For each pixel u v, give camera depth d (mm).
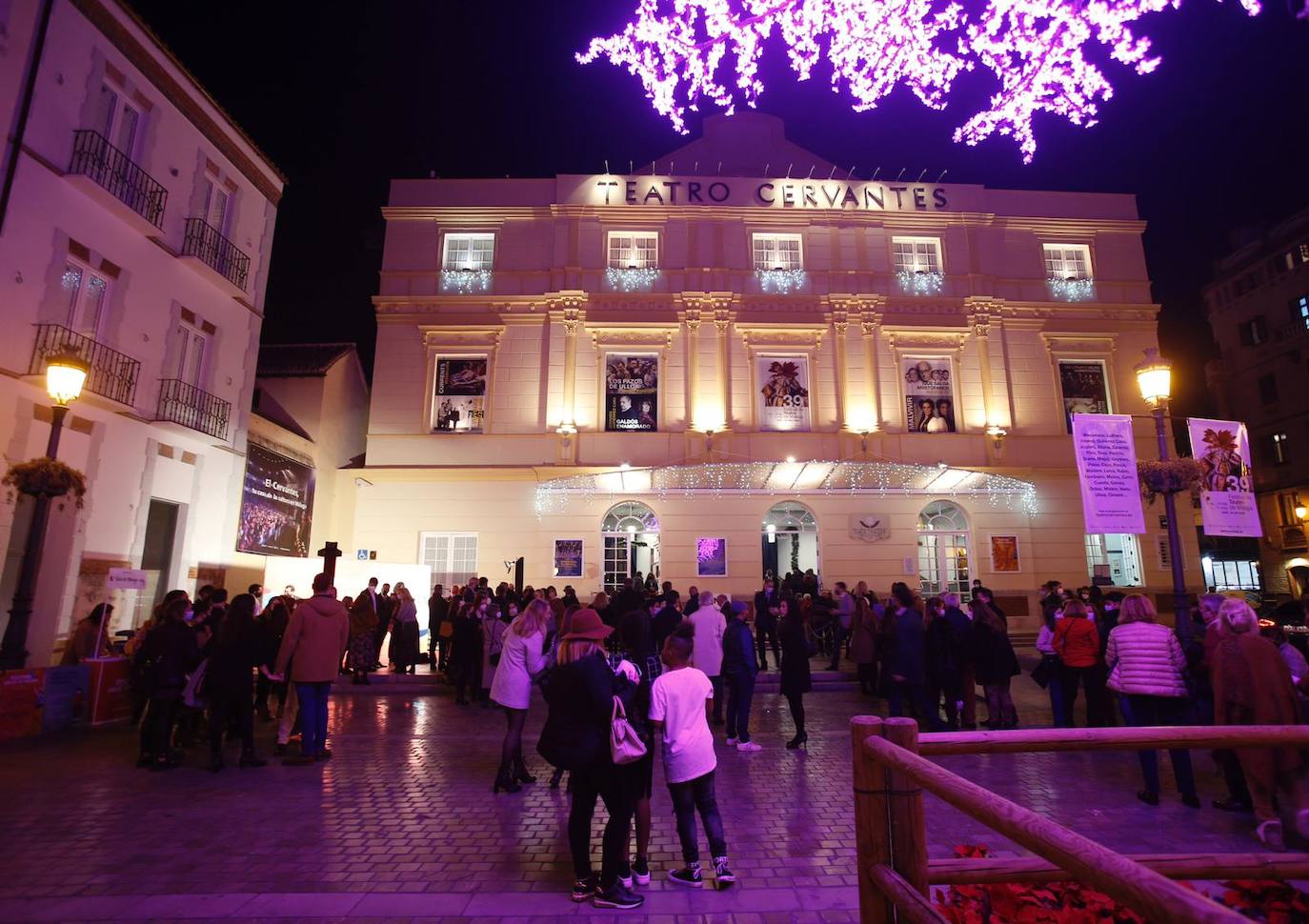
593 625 5094
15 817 6051
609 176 22875
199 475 15750
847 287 22469
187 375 15648
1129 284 23328
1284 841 5203
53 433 9742
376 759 8180
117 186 13391
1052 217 23516
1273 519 31672
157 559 14836
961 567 21312
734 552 20766
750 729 10000
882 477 20156
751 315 22016
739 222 22766
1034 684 13875
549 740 4547
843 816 6172
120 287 13617
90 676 10250
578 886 4461
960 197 23547
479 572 20656
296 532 19609
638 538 21266
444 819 6055
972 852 3984
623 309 21922
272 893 4527
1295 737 2715
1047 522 21625
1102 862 1502
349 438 23297
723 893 4594
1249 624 5734
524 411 21406
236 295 16922
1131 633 6785
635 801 4891
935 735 2711
